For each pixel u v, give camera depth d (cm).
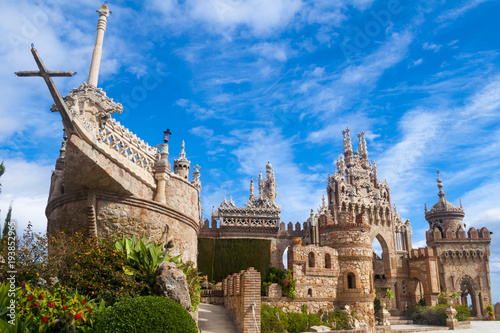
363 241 4166
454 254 6469
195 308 1881
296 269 3769
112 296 1555
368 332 3797
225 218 4994
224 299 2808
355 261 4097
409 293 5988
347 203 5841
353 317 3769
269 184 6188
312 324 3269
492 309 6266
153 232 2088
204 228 4981
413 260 6062
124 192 1955
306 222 5050
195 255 2559
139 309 1256
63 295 1330
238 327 2134
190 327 1294
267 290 3550
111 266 1648
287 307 3547
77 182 1848
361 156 6569
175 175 2338
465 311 5397
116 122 1922
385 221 6147
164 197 2198
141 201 2034
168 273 1591
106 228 1919
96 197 1895
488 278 6431
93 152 1695
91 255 1653
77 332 1303
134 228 2002
